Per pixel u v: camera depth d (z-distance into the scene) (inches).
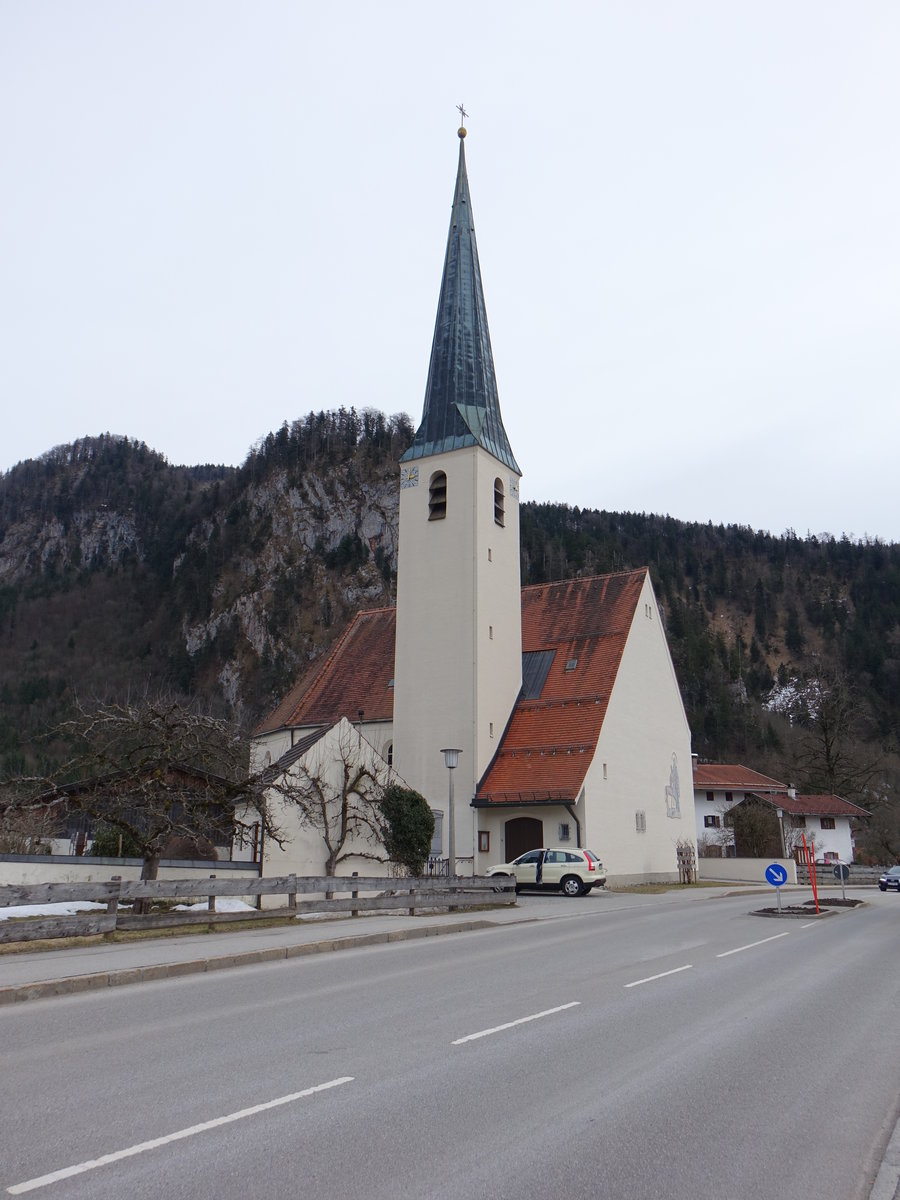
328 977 507.2
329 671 1803.6
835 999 462.3
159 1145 230.7
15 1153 224.2
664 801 1632.6
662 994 462.3
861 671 5167.3
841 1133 254.8
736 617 7057.1
